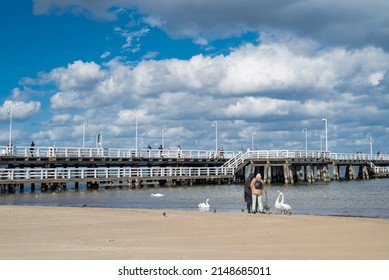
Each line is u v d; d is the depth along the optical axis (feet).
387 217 75.05
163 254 39.68
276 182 229.66
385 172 291.58
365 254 39.11
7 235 50.70
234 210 93.40
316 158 230.48
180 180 198.59
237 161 211.00
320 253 39.65
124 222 61.52
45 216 69.51
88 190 165.89
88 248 42.78
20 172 169.07
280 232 51.57
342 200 120.67
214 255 39.14
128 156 197.26
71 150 182.39
